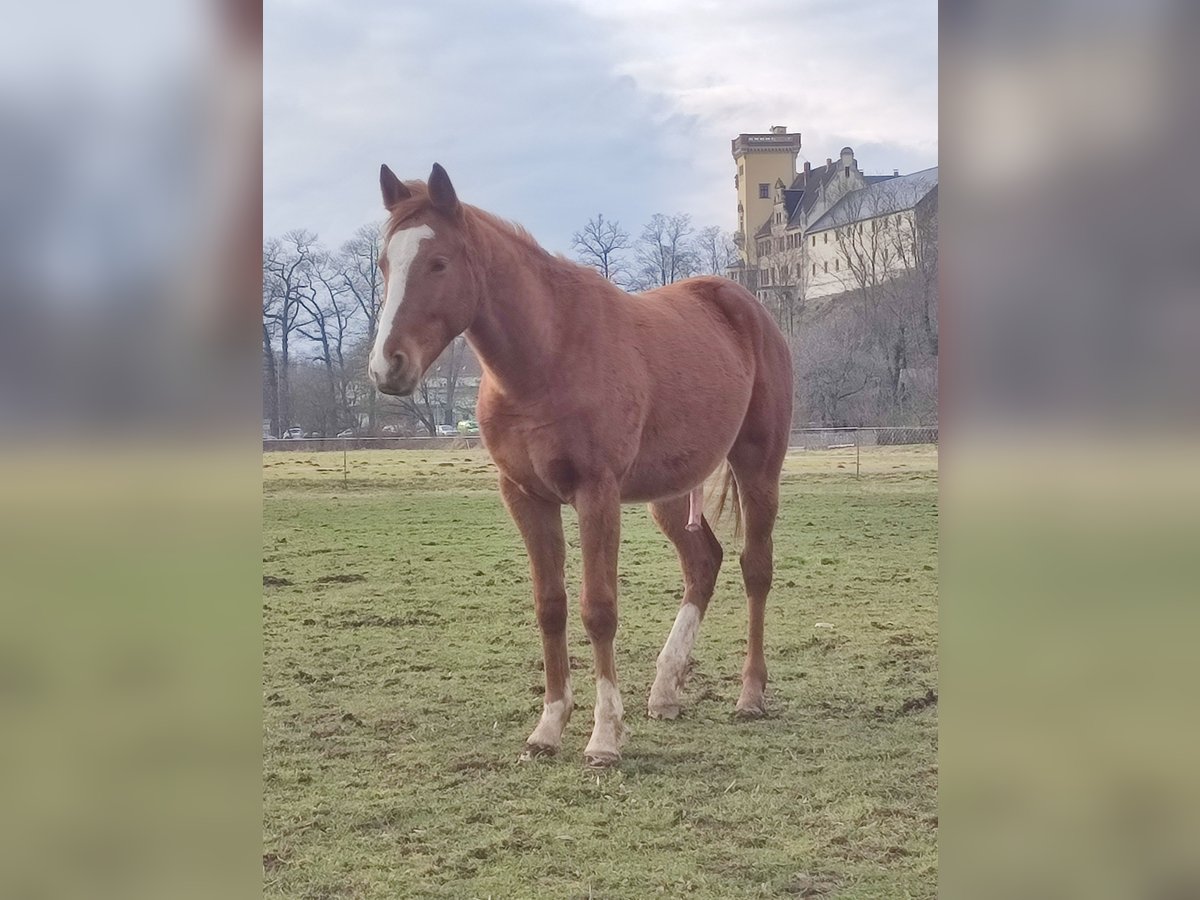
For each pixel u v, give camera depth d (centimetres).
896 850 313
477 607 723
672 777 384
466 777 388
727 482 530
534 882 294
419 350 374
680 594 761
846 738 431
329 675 543
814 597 732
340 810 353
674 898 282
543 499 425
